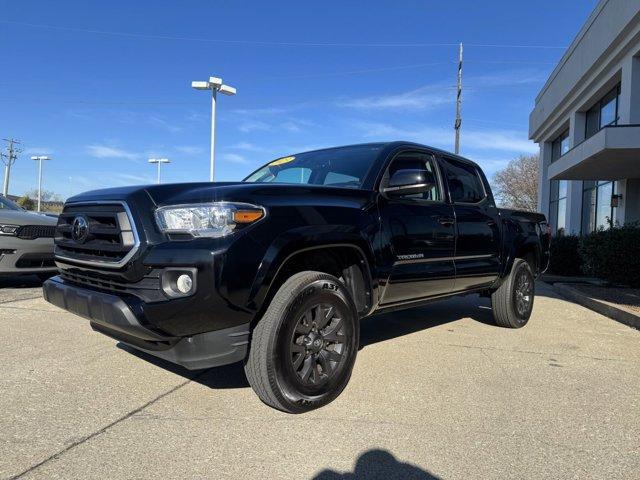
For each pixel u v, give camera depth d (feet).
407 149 15.16
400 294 13.80
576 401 12.09
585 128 68.69
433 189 15.90
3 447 9.09
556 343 17.87
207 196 10.07
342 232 11.51
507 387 12.95
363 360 14.96
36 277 29.40
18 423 10.09
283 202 10.80
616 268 31.37
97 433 9.73
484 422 10.72
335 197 12.09
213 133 64.75
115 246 10.37
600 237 33.22
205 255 9.35
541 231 22.47
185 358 9.83
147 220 10.11
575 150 47.21
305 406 10.78
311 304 10.80
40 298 22.67
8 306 20.85
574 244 47.37
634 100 49.93
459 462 9.00
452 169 17.13
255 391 10.73
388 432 10.10
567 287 32.53
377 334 18.48
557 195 84.17
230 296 9.50
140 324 9.57
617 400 12.22
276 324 10.23
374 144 15.31
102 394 11.69
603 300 26.25
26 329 17.33
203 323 9.54
